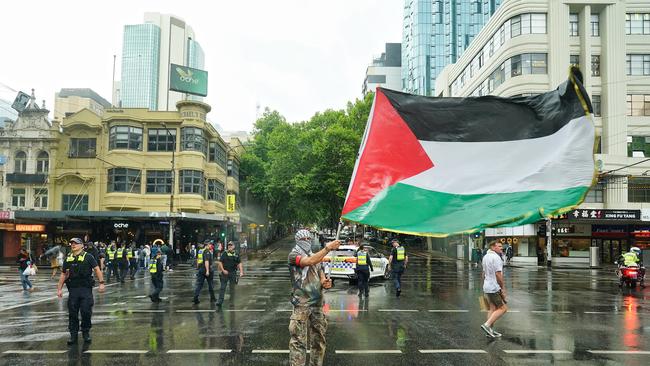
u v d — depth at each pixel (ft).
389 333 32.73
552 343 29.94
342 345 29.09
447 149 14.82
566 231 134.51
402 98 15.48
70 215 119.24
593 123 13.73
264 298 50.67
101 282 30.81
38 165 138.31
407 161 14.87
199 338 30.94
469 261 130.93
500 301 32.19
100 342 29.91
